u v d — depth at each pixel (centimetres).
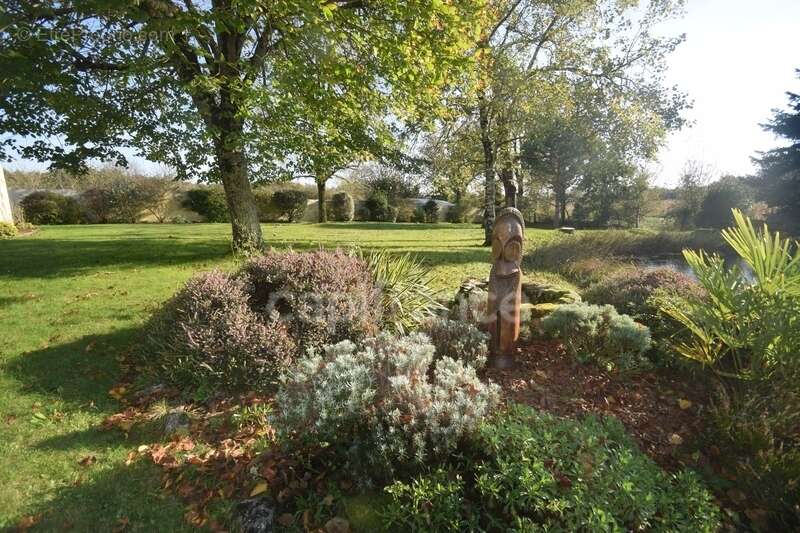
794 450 260
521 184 2584
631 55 1141
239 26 627
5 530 234
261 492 256
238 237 966
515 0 1163
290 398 269
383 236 1661
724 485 259
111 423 335
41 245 1137
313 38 662
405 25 660
